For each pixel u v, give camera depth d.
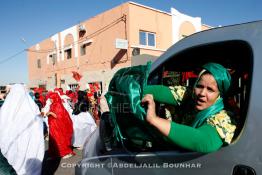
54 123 5.81
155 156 1.65
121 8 14.46
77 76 15.66
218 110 1.46
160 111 1.92
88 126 6.83
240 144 1.36
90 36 17.16
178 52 1.85
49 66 22.66
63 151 5.88
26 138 3.97
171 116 1.92
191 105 1.86
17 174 3.90
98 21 16.33
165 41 15.66
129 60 14.06
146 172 1.71
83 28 17.45
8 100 4.04
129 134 1.59
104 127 2.22
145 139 1.56
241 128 1.39
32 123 4.07
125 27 14.28
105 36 15.85
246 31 1.56
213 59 2.08
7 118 3.95
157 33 15.23
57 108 5.81
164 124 1.31
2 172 3.97
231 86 1.68
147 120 1.33
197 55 2.05
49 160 5.82
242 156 1.35
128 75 1.59
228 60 2.00
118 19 14.72
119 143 1.93
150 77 1.93
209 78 1.46
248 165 1.33
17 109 4.02
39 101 11.15
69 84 19.97
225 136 1.35
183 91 1.95
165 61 1.90
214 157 1.42
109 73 15.76
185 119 1.83
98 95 12.87
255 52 1.47
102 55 16.25
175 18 16.23
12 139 3.87
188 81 2.49
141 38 14.66
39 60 24.42
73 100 11.80
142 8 14.52
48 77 22.91
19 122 3.97
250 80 1.44
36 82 25.16
